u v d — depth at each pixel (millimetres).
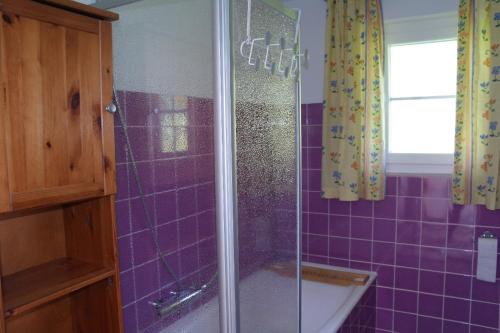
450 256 2385
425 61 2447
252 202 1225
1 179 933
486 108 2152
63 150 1065
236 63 1122
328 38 2461
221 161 1092
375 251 2580
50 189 1038
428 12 2330
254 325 1245
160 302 1513
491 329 2322
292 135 1445
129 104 1504
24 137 979
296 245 1492
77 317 1367
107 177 1181
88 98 1120
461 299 2381
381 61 2367
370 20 2359
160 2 1338
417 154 2480
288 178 1429
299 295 1512
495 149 2121
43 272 1222
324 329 1876
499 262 2264
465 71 2188
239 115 1143
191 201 1314
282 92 1366
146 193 1510
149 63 1414
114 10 1460
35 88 999
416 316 2510
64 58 1059
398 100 2529
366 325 2408
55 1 1003
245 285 1196
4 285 1128
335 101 2500
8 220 1207
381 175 2430
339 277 2523
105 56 1155
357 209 2602
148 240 1535
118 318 1277
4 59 932
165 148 1430
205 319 1332
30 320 1276
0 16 920
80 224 1303
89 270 1230
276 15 1300
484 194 2195
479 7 2127
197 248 1358
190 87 1294
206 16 1199
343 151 2449
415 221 2453
